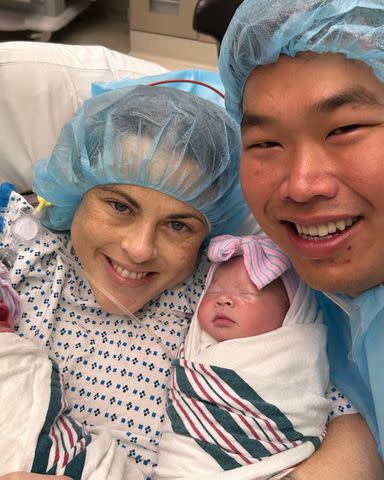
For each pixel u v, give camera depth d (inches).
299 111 26.0
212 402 35.4
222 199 40.2
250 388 35.1
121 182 36.5
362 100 25.3
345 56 25.4
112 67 51.7
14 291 37.4
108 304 39.7
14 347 33.7
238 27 28.7
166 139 35.8
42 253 40.4
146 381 39.3
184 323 42.2
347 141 25.8
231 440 33.9
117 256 37.5
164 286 40.0
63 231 43.1
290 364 36.0
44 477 29.4
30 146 48.7
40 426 32.0
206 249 45.2
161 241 37.9
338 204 26.8
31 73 47.3
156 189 36.3
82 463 31.9
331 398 38.4
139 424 38.0
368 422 37.3
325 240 28.7
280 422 34.4
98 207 37.6
